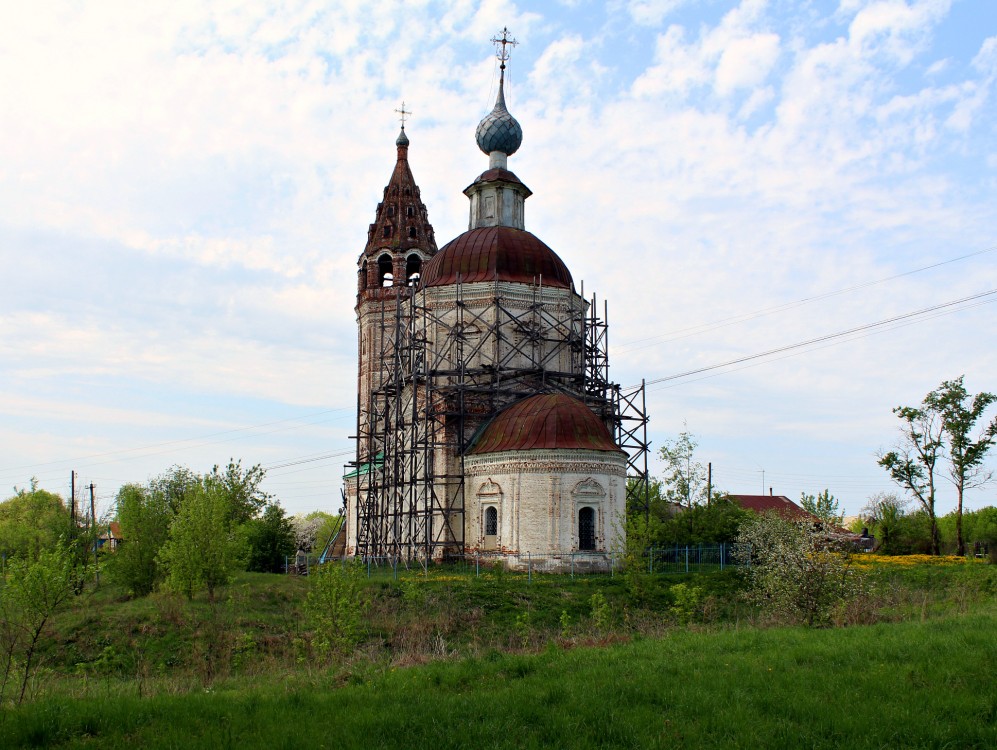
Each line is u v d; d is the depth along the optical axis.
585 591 42.75
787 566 33.34
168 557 37.66
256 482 56.97
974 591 43.91
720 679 20.08
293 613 38.09
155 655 33.16
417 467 54.31
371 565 54.03
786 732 16.19
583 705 18.09
